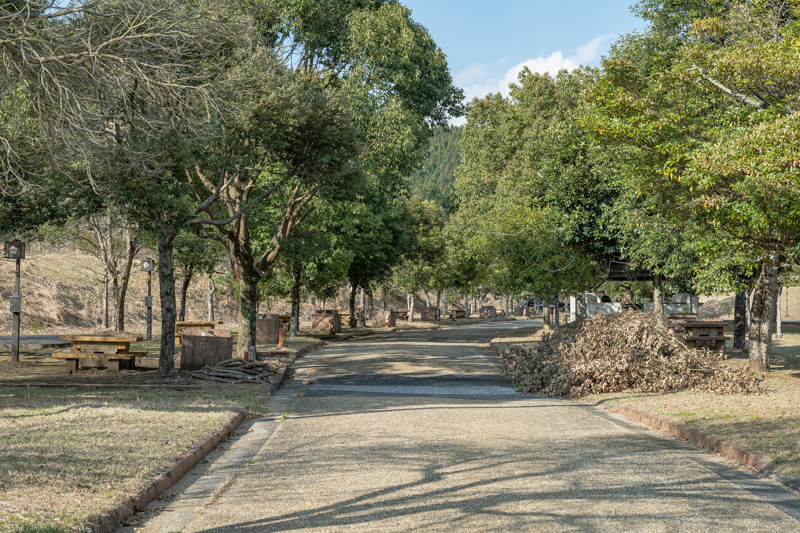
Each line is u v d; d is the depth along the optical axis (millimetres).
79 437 7102
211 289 38094
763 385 12867
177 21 11508
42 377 13789
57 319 37469
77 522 4316
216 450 7375
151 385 12406
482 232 27266
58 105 10617
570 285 24703
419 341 29578
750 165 8633
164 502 5328
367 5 20547
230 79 13773
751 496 5418
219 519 4832
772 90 10875
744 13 12992
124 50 10961
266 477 6094
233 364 14117
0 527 4070
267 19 19109
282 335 23609
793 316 55156
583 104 20844
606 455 7051
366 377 15609
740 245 11500
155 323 43938
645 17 16703
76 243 31078
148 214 13672
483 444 7602
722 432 7879
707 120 12484
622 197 17484
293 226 20719
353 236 33469
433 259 53031
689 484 5797
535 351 14953
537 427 8906
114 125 13234
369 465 6500
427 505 5094
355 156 17016
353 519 4758
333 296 37688
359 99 19359
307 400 11719
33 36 10352
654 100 12344
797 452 6773
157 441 7078
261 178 22469
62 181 13586
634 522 4684
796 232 9820
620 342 13133
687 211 11820
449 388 13719
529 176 25062
